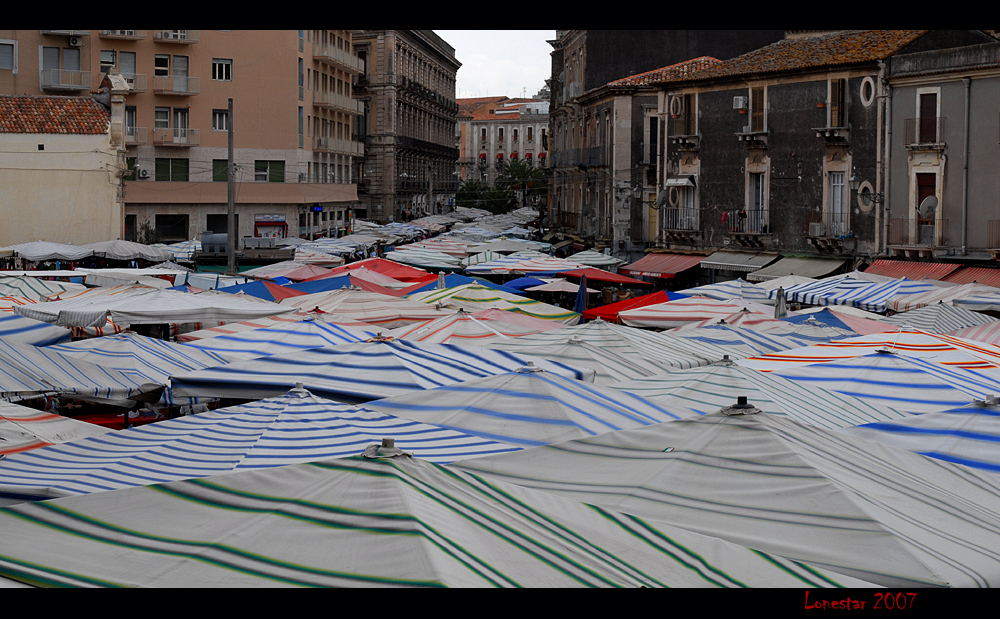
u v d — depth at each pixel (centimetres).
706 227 4269
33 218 4194
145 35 6438
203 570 461
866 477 656
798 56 3856
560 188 6662
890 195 3419
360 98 9881
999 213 3075
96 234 4303
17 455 782
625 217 5034
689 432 717
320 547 480
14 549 480
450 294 2412
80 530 504
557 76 6962
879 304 2488
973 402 947
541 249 4966
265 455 746
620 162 5031
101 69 6319
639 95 5006
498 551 496
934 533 583
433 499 535
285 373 1182
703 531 582
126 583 449
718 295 2770
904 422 899
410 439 813
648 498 626
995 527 609
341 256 4909
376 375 1164
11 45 5975
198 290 2234
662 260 4356
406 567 458
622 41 5644
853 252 3544
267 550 479
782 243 3872
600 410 946
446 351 1295
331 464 569
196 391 1172
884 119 3419
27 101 4284
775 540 567
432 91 11619
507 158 15775
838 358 1256
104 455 779
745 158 4031
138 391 1340
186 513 523
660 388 1120
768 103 3906
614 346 1518
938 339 1358
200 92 6700
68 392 1255
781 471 641
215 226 6700
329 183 7669
